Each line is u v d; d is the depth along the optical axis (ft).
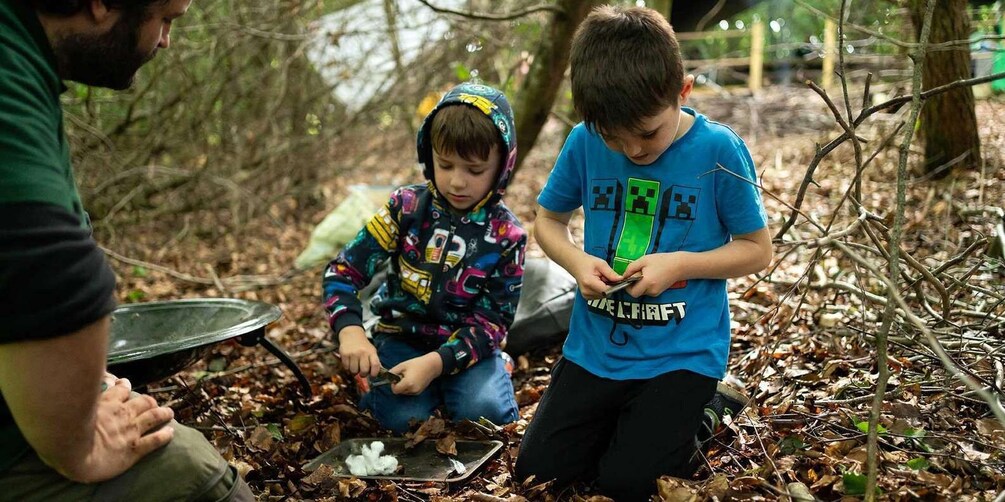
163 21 5.11
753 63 35.17
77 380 4.37
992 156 15.14
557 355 10.88
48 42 4.64
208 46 20.65
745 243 6.98
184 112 21.04
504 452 7.88
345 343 8.41
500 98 8.66
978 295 9.84
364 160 28.25
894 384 8.05
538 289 11.17
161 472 5.12
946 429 7.11
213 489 5.32
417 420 8.67
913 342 8.29
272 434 8.38
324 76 23.88
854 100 23.58
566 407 7.21
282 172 23.04
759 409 7.95
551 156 27.86
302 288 16.15
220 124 22.85
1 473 4.78
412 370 8.28
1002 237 9.75
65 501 4.88
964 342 8.51
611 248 7.29
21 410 4.36
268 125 22.41
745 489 6.33
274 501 7.07
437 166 8.55
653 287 6.67
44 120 4.40
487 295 9.04
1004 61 17.30
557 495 7.08
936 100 14.08
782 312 10.65
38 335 4.16
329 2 23.56
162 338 9.23
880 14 15.28
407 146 27.66
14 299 4.09
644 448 6.63
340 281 8.91
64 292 4.17
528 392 9.66
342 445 8.34
